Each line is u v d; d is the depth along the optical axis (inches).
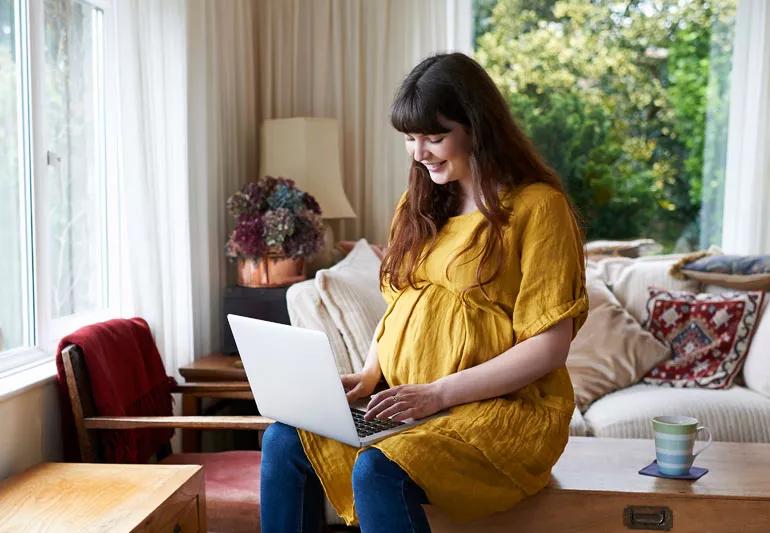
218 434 132.3
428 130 69.9
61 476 80.9
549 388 72.1
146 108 109.3
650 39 156.6
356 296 107.1
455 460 65.9
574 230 71.2
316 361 66.4
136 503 73.5
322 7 151.9
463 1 154.6
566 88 158.6
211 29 130.1
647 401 111.8
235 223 138.7
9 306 94.8
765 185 152.3
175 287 120.0
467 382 68.4
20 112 96.0
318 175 139.6
